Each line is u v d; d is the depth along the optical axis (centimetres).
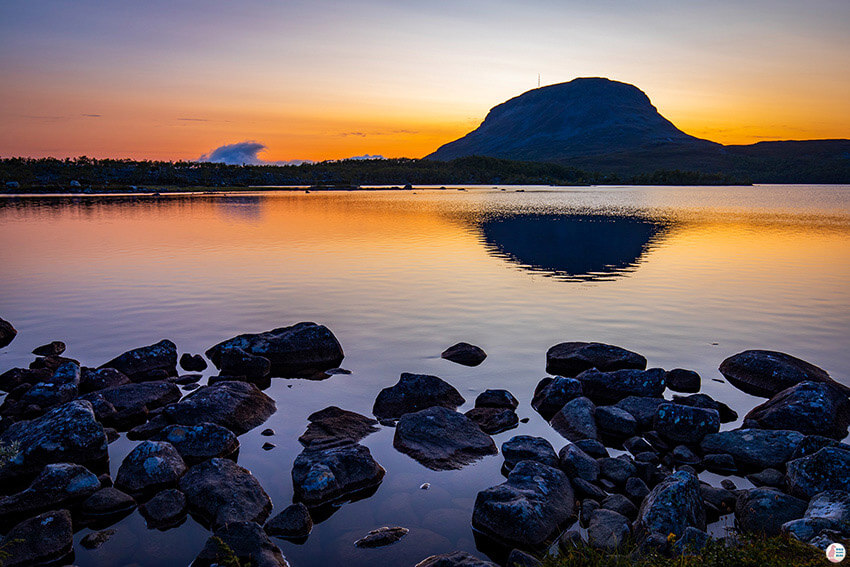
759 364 1415
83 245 3744
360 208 7944
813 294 2358
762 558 581
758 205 9694
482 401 1273
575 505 865
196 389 1315
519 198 11788
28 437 1009
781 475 947
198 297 2256
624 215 6900
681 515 755
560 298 2280
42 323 1877
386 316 1998
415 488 933
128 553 759
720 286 2517
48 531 767
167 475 924
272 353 1527
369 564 740
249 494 866
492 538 792
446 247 3778
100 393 1244
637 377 1338
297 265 3009
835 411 1158
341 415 1191
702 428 1095
